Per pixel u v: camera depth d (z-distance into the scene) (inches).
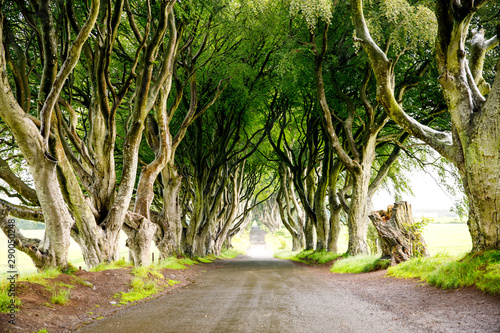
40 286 285.9
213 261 1003.3
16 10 479.5
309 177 1055.6
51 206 393.1
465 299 268.1
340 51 714.8
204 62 716.7
